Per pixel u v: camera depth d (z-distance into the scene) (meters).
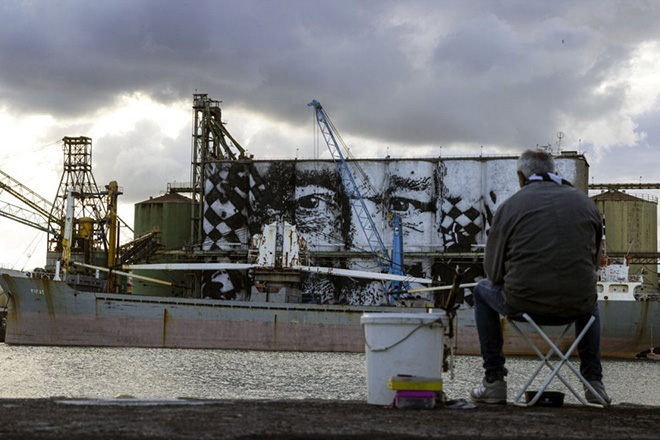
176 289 139.75
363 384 47.66
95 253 123.56
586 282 11.48
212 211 134.75
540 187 11.81
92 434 6.81
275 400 11.45
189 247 135.88
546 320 12.03
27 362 62.53
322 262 129.50
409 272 128.12
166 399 10.95
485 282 12.70
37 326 89.56
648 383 54.34
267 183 133.12
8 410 8.53
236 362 66.00
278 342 90.25
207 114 142.12
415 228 129.12
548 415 9.63
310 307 90.62
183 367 59.56
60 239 125.44
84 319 89.62
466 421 8.65
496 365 12.64
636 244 144.38
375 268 127.50
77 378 49.34
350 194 130.25
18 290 89.69
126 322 89.88
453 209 130.25
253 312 90.88
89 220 124.06
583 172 130.00
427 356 11.80
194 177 142.75
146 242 124.44
